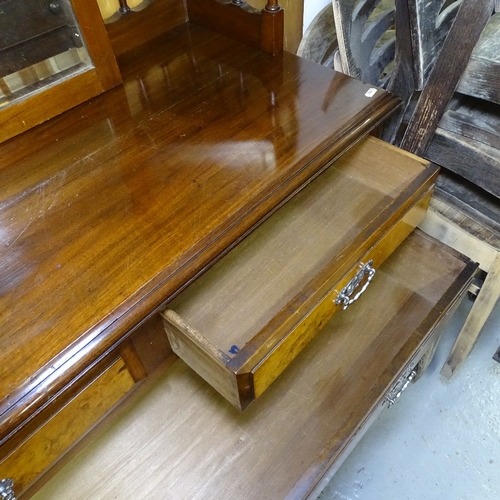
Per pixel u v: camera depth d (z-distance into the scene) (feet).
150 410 2.11
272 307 2.00
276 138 2.24
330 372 2.27
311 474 1.94
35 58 2.19
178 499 1.89
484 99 2.68
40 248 1.82
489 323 3.89
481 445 3.30
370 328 2.42
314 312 1.89
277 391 2.20
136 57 2.76
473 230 2.79
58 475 1.94
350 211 2.30
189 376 2.20
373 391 2.19
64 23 2.19
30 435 1.55
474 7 2.33
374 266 2.30
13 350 1.53
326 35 3.53
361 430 2.15
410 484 3.14
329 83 2.55
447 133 2.79
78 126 2.33
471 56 2.48
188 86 2.56
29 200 2.00
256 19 2.66
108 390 1.79
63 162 2.15
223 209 1.94
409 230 2.44
